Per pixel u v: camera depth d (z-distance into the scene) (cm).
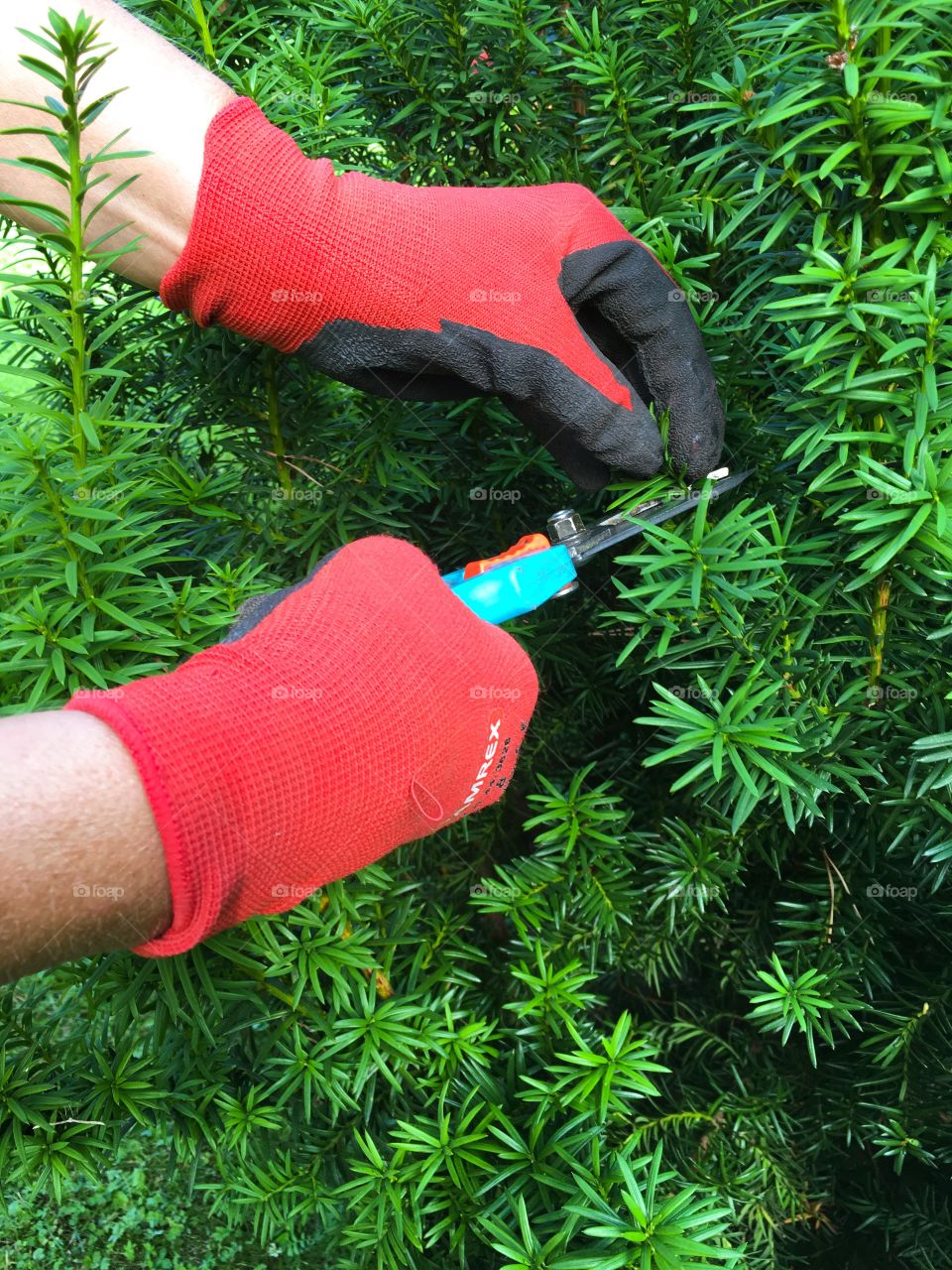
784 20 61
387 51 90
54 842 43
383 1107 105
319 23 89
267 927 81
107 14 68
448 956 103
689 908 98
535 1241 76
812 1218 125
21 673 73
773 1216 112
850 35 55
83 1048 88
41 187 71
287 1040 94
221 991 82
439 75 94
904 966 107
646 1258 70
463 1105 88
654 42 86
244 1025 85
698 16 80
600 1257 73
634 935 108
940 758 69
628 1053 84
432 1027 93
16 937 42
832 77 57
